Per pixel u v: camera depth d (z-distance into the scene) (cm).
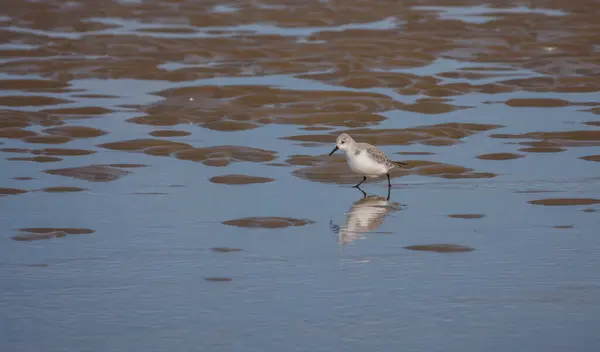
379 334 1016
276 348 981
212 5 3978
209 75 2728
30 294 1136
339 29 3406
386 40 3183
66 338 1005
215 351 974
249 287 1163
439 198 1614
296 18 3666
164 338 1006
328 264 1254
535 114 2295
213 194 1638
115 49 3077
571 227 1427
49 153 1919
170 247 1330
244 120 2214
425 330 1027
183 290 1152
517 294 1135
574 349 977
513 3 3997
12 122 2156
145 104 2373
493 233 1398
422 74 2741
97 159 1880
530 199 1598
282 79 2670
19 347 981
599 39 3228
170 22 3619
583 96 2497
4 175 1744
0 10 3744
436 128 2128
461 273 1215
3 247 1323
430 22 3512
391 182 1731
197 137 2070
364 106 2347
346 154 1694
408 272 1220
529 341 996
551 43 3139
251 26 3556
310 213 1519
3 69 2767
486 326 1037
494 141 2039
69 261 1264
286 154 1930
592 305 1097
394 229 1424
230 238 1375
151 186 1684
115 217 1484
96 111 2298
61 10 3759
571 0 3944
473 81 2664
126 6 3875
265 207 1551
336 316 1068
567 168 1812
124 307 1095
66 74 2731
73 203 1566
